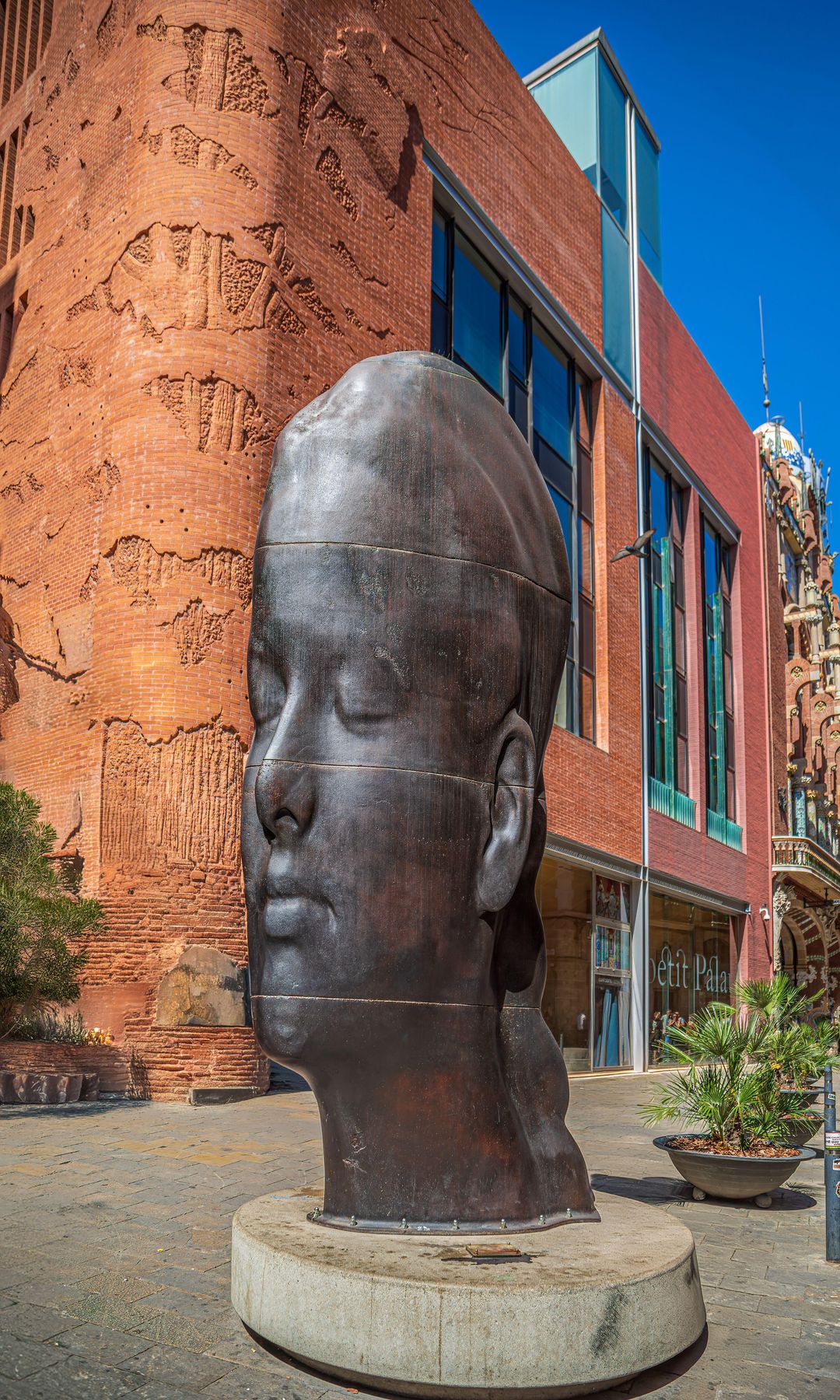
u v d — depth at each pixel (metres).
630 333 27.61
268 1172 8.49
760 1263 6.70
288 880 5.23
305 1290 4.50
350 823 5.23
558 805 21.25
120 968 13.48
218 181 14.91
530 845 5.79
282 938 5.21
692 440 31.12
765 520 37.44
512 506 6.03
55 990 12.03
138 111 15.70
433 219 20.12
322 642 5.41
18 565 17.86
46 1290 5.42
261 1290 4.69
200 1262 6.00
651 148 30.80
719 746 32.16
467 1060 5.28
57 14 19.00
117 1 17.03
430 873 5.29
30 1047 12.41
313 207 16.09
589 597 24.52
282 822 5.29
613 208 27.91
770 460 39.12
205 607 14.25
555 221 24.09
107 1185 7.86
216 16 15.23
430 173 19.25
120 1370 4.47
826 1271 6.53
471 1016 5.33
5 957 11.61
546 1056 5.75
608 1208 5.88
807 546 43.28
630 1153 10.98
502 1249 4.82
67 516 16.69
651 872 25.75
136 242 15.33
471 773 5.51
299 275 15.66
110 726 14.27
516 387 22.42
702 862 29.30
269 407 14.98
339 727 5.36
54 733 16.08
